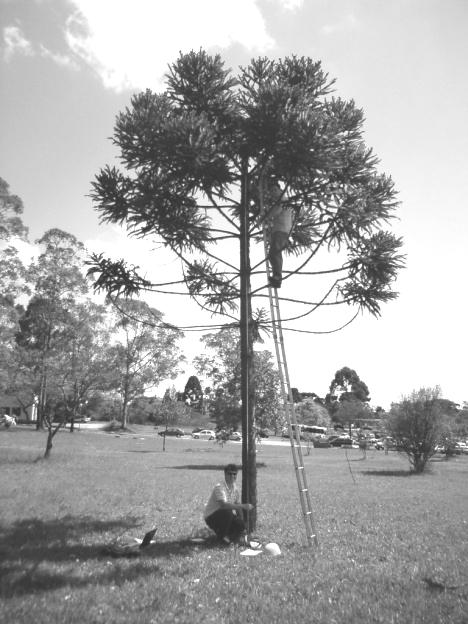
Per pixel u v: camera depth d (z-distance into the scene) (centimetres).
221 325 1095
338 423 11888
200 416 10169
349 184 1046
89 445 4653
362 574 695
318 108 1028
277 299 1025
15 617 498
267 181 1091
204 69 1059
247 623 518
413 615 544
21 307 4262
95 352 2878
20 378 3678
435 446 3198
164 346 6425
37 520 1016
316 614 543
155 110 1002
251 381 1014
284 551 833
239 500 918
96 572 663
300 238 1256
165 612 531
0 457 2680
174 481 1962
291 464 3653
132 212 1065
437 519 1209
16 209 3688
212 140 1005
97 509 1203
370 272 1059
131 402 7862
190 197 1088
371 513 1281
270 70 1040
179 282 1118
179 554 782
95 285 1116
